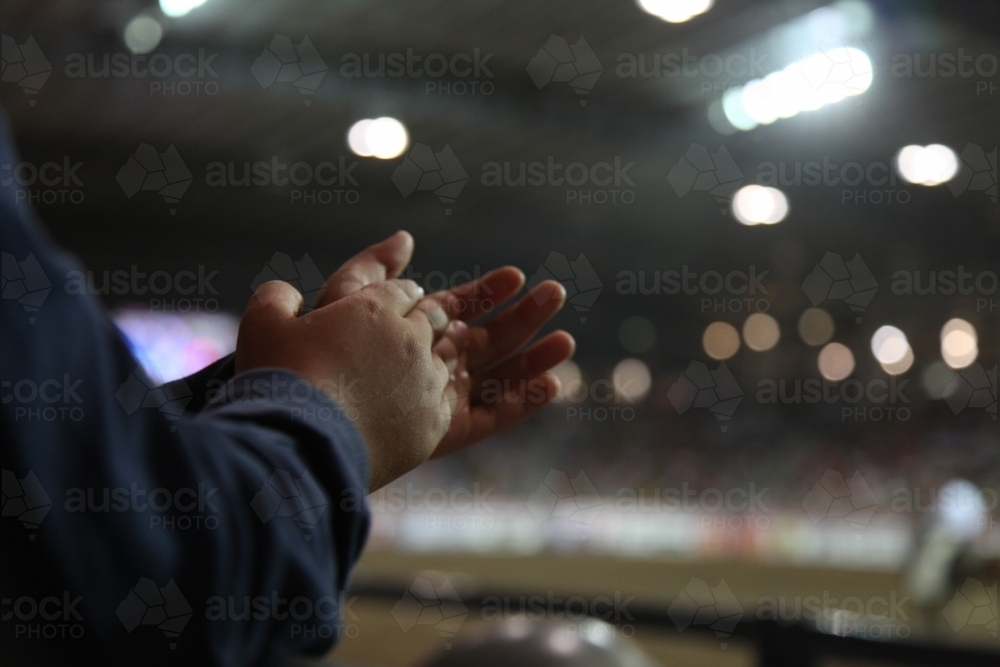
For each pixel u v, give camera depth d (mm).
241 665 306
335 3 8930
